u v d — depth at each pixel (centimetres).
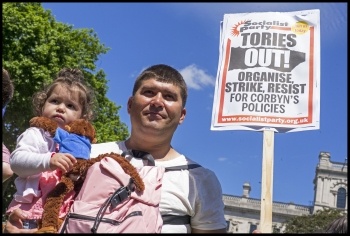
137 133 352
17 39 1542
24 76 1483
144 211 304
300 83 416
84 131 334
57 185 313
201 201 341
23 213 312
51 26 1756
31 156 314
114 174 303
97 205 296
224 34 435
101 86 1764
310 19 425
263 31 427
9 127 1198
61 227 297
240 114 415
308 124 407
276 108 413
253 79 420
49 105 358
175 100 351
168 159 357
